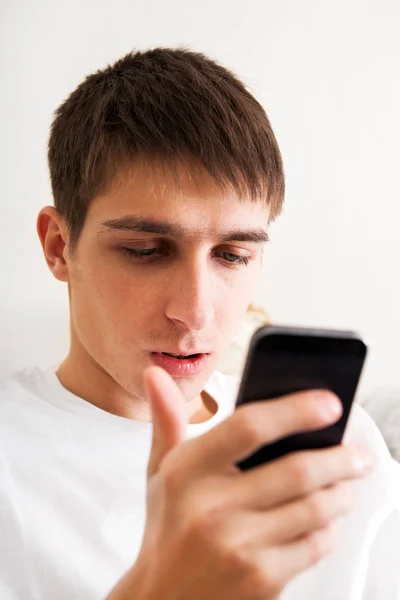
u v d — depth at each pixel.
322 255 1.68
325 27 1.62
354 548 0.65
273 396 0.32
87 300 0.57
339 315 1.70
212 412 0.74
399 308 1.74
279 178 0.61
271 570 0.29
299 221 1.66
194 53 0.65
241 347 1.31
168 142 0.52
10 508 0.56
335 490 0.31
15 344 1.45
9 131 1.41
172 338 0.54
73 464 0.61
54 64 1.44
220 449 0.29
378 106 1.68
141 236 0.52
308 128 1.64
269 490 0.29
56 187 0.62
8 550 0.55
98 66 1.47
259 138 0.58
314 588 0.63
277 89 1.61
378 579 0.68
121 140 0.53
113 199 0.52
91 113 0.57
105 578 0.57
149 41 1.51
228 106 0.56
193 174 0.52
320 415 0.29
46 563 0.55
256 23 1.58
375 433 0.76
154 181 0.52
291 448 0.33
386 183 1.70
